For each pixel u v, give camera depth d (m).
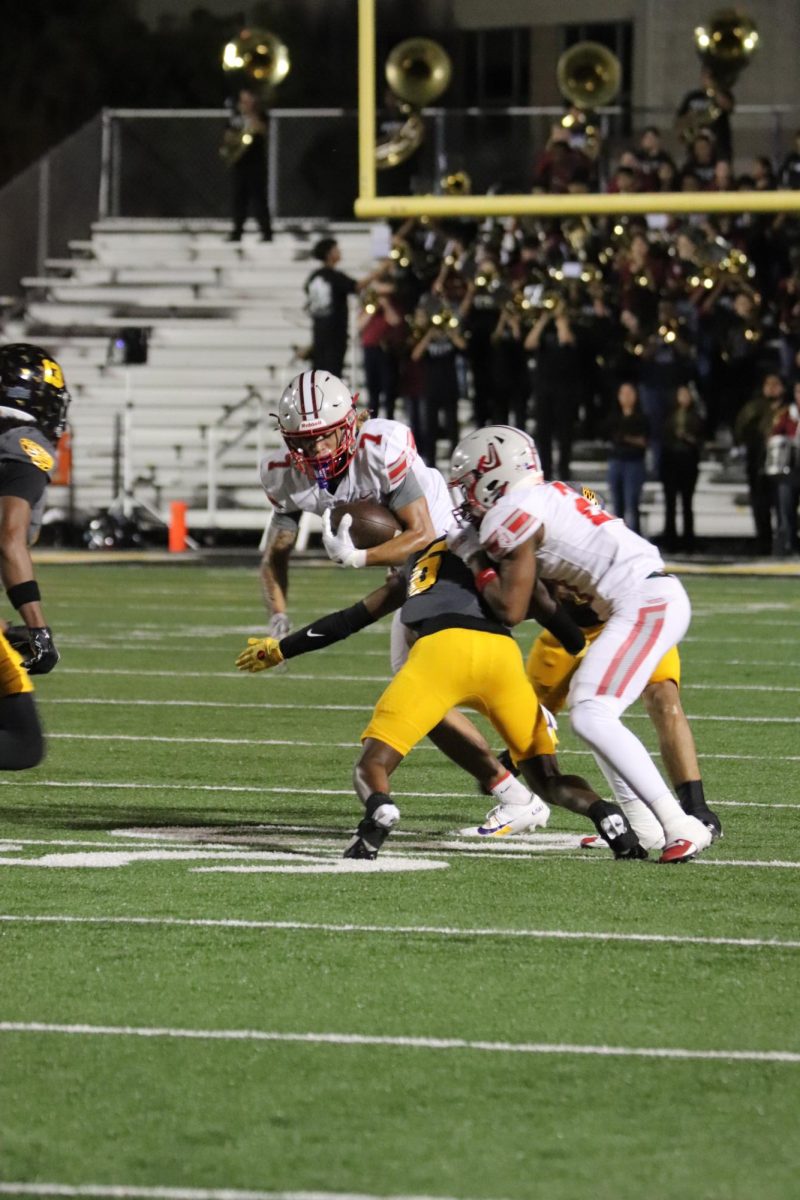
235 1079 11.83
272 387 75.94
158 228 83.50
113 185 84.31
